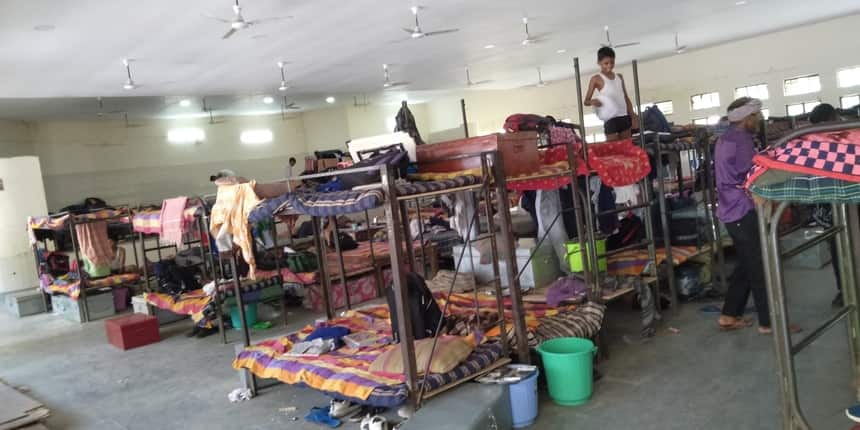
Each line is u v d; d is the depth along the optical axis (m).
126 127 14.99
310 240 9.36
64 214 8.59
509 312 4.46
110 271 8.83
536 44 11.05
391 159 3.58
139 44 7.54
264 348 4.36
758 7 10.12
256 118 17.31
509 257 3.68
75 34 6.75
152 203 15.32
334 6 6.96
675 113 14.95
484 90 18.16
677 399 3.45
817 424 2.96
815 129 2.07
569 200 5.29
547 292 4.69
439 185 3.41
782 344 2.38
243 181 4.97
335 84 12.94
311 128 18.17
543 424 3.36
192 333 6.71
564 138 4.71
